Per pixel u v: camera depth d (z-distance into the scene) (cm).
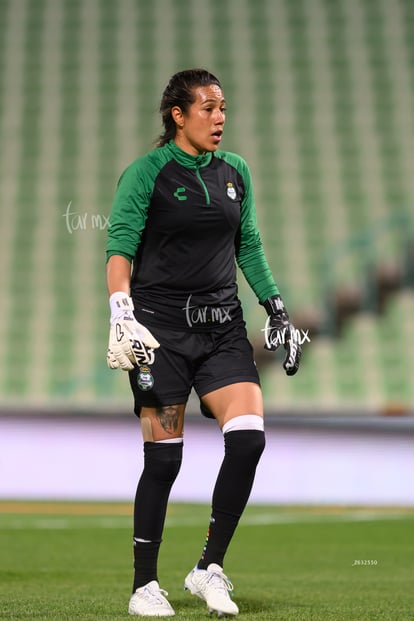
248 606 1405
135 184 1313
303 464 4584
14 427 4594
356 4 7481
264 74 7075
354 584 1847
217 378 1319
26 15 7562
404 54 7156
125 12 7575
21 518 3638
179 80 1330
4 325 5606
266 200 6291
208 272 1331
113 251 1314
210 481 4531
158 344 1273
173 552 2606
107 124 6800
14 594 1577
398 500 4569
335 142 6638
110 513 3853
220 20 7475
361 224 6094
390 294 5703
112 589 1686
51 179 6438
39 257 5978
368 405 5075
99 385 5219
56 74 7150
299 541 2934
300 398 5188
